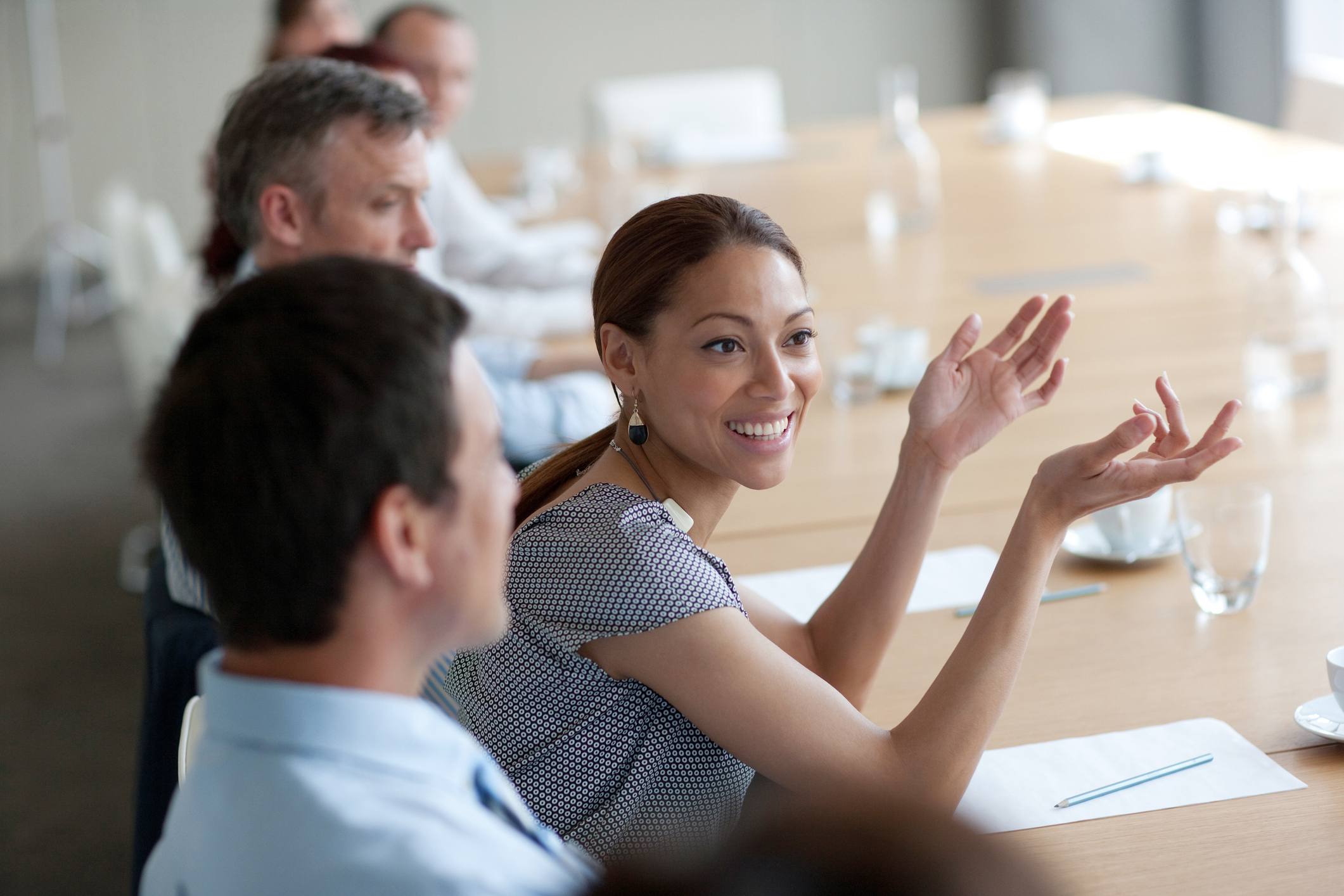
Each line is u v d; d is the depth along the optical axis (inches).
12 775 139.3
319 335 31.6
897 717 64.3
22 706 153.5
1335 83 204.8
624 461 59.8
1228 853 51.1
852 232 168.1
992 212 173.0
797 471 97.7
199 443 31.7
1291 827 52.4
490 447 34.8
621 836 55.4
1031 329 122.6
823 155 220.1
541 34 344.2
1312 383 103.0
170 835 33.9
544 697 55.2
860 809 20.6
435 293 33.7
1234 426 98.2
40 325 315.9
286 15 188.4
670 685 53.2
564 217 191.6
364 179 91.6
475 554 34.4
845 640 65.5
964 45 356.2
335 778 31.4
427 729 33.0
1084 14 329.4
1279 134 200.8
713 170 212.5
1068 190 181.3
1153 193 174.9
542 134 349.7
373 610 33.0
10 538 201.5
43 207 341.4
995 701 53.6
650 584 52.9
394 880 29.4
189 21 335.9
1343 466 89.4
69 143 337.7
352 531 31.8
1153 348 116.6
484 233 167.0
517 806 35.6
